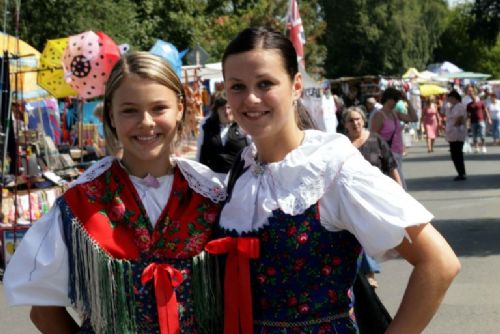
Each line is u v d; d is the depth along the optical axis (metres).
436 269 2.08
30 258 2.33
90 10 18.44
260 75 2.24
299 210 2.22
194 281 2.38
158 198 2.43
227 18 29.48
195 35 25.14
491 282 6.45
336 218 2.22
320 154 2.25
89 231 2.32
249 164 2.42
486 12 25.36
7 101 8.40
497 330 5.24
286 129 2.32
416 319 2.08
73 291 2.34
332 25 48.31
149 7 23.48
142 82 2.38
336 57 49.03
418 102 29.97
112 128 2.51
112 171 2.43
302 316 2.23
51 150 10.84
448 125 14.60
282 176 2.27
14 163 8.64
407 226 2.08
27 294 2.32
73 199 2.36
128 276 2.33
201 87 18.42
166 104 2.42
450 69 44.84
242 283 2.28
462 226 9.23
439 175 15.69
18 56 8.18
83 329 2.39
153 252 2.37
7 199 7.96
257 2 31.75
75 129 13.66
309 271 2.23
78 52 7.79
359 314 2.38
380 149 6.66
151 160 2.44
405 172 16.72
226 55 2.30
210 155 6.92
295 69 2.33
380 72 48.69
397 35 47.38
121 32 19.55
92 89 7.92
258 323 2.29
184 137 2.60
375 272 6.22
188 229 2.41
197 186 2.48
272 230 2.24
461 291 6.21
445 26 58.41
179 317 2.35
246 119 2.28
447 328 5.33
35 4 17.30
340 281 2.25
